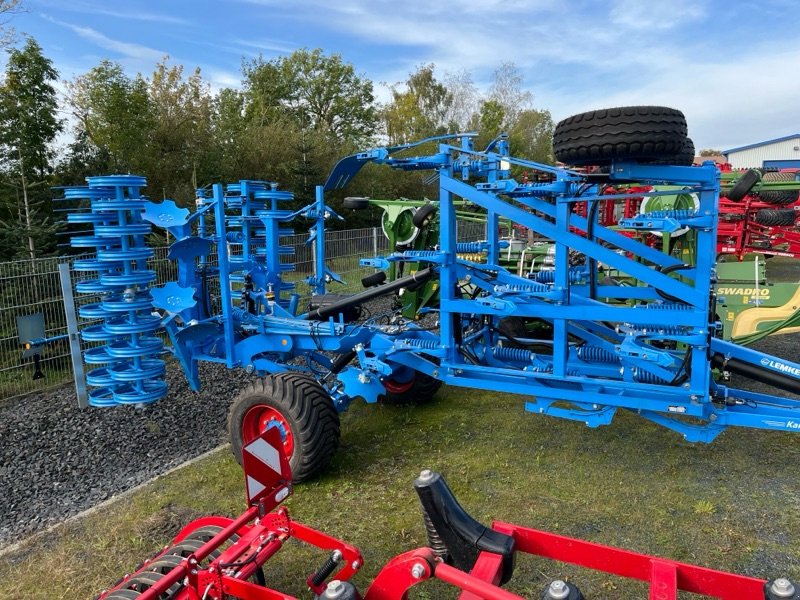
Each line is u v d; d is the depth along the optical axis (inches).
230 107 1070.4
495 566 80.6
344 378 175.5
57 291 295.0
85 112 756.6
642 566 81.2
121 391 186.7
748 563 125.4
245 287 193.0
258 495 100.3
